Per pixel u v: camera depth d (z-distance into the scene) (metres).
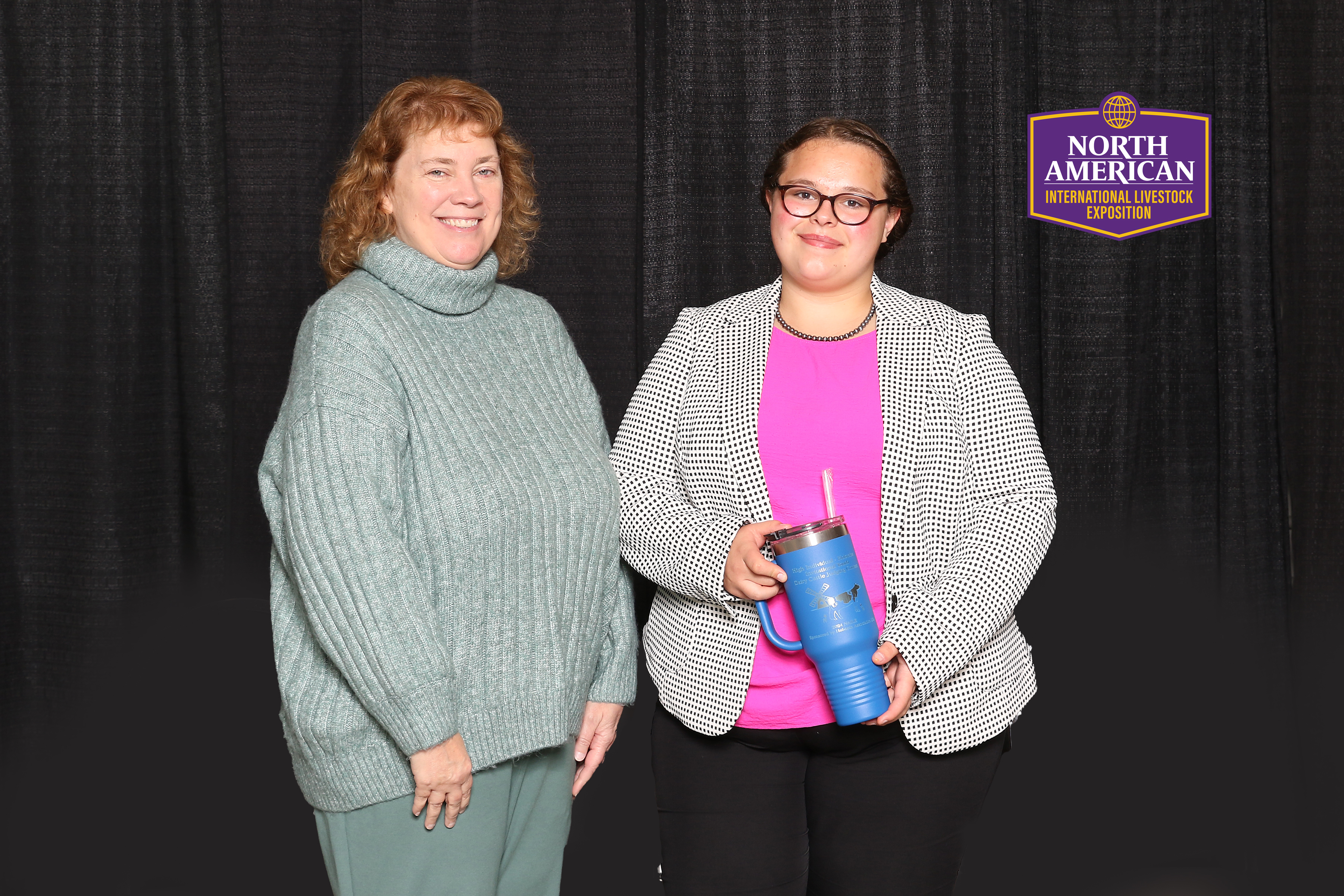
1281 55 2.19
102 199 2.12
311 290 2.18
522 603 1.27
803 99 2.20
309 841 2.15
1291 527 2.27
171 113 2.13
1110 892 2.12
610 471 1.39
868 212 1.37
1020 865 2.18
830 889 1.47
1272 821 2.29
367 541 1.16
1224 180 2.25
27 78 2.11
